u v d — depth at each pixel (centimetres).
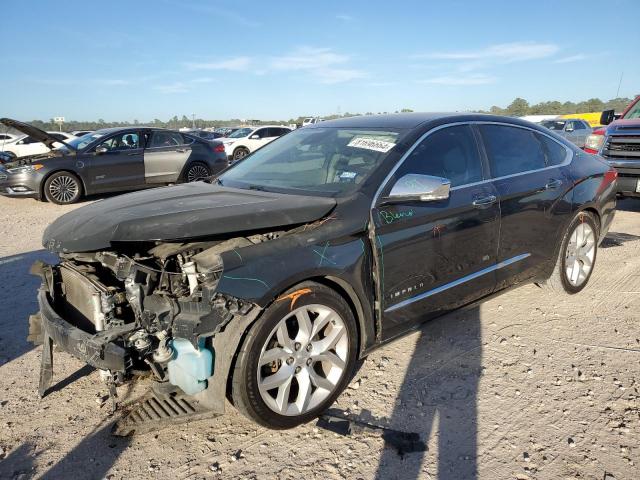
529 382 329
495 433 280
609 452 263
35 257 649
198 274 267
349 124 412
